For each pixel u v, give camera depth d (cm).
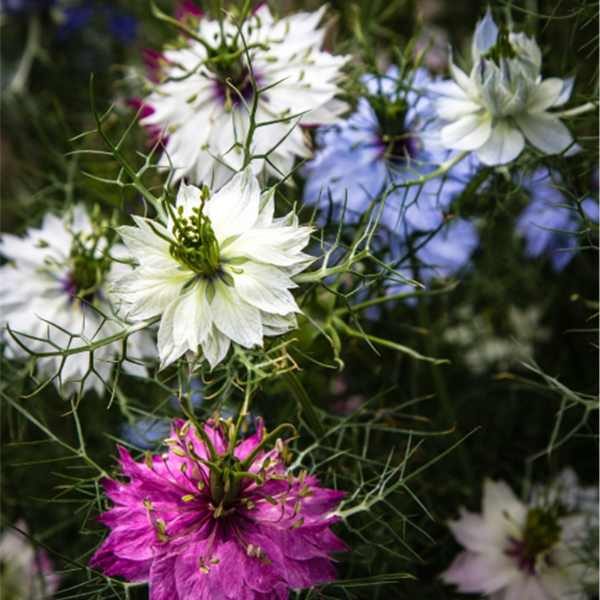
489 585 41
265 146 39
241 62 39
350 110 42
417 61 41
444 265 42
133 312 34
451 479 43
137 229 34
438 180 41
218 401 38
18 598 46
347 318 41
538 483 43
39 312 41
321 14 40
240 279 34
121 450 35
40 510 46
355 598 37
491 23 39
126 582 35
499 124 39
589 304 41
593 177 44
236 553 34
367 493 37
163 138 40
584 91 42
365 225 40
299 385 36
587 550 41
